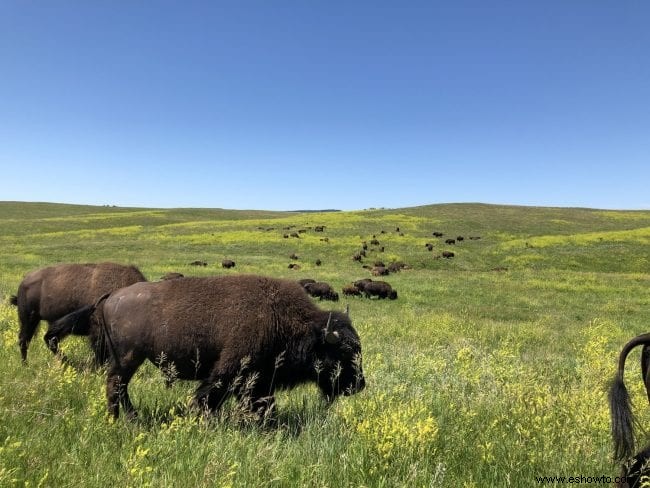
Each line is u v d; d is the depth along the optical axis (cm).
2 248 4091
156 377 605
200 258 3756
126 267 745
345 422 430
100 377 545
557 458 373
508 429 421
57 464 323
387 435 360
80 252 3934
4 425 367
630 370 729
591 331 1325
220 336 477
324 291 2391
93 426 389
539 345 1258
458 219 6575
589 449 386
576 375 759
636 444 386
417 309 2100
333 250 4303
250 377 478
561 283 2950
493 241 5006
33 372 566
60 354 661
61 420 394
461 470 354
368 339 1098
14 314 950
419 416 411
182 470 328
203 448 360
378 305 2258
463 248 4528
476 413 444
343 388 517
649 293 2705
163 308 486
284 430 439
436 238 5125
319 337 510
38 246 4294
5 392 435
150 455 343
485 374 593
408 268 3678
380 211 7512
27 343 734
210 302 488
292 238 4828
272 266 3494
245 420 447
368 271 3456
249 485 311
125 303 500
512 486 336
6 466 301
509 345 1106
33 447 341
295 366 508
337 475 335
